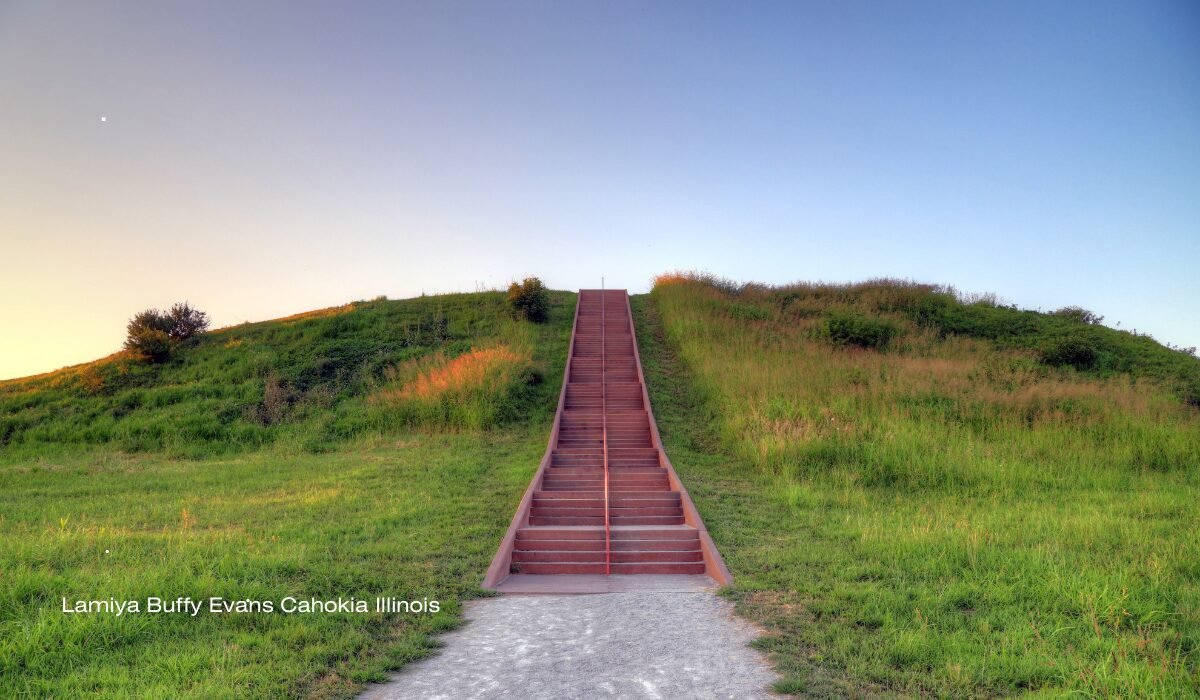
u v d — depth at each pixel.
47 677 7.07
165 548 11.79
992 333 35.41
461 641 8.58
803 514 15.15
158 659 7.54
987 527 13.12
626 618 9.48
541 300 38.81
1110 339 34.41
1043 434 20.92
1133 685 6.65
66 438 25.28
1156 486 17.09
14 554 10.97
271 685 7.00
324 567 11.07
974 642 8.02
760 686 7.11
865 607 9.27
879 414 22.31
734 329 33.81
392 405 26.28
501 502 16.33
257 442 24.42
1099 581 9.63
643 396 26.33
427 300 43.09
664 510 15.99
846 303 40.00
